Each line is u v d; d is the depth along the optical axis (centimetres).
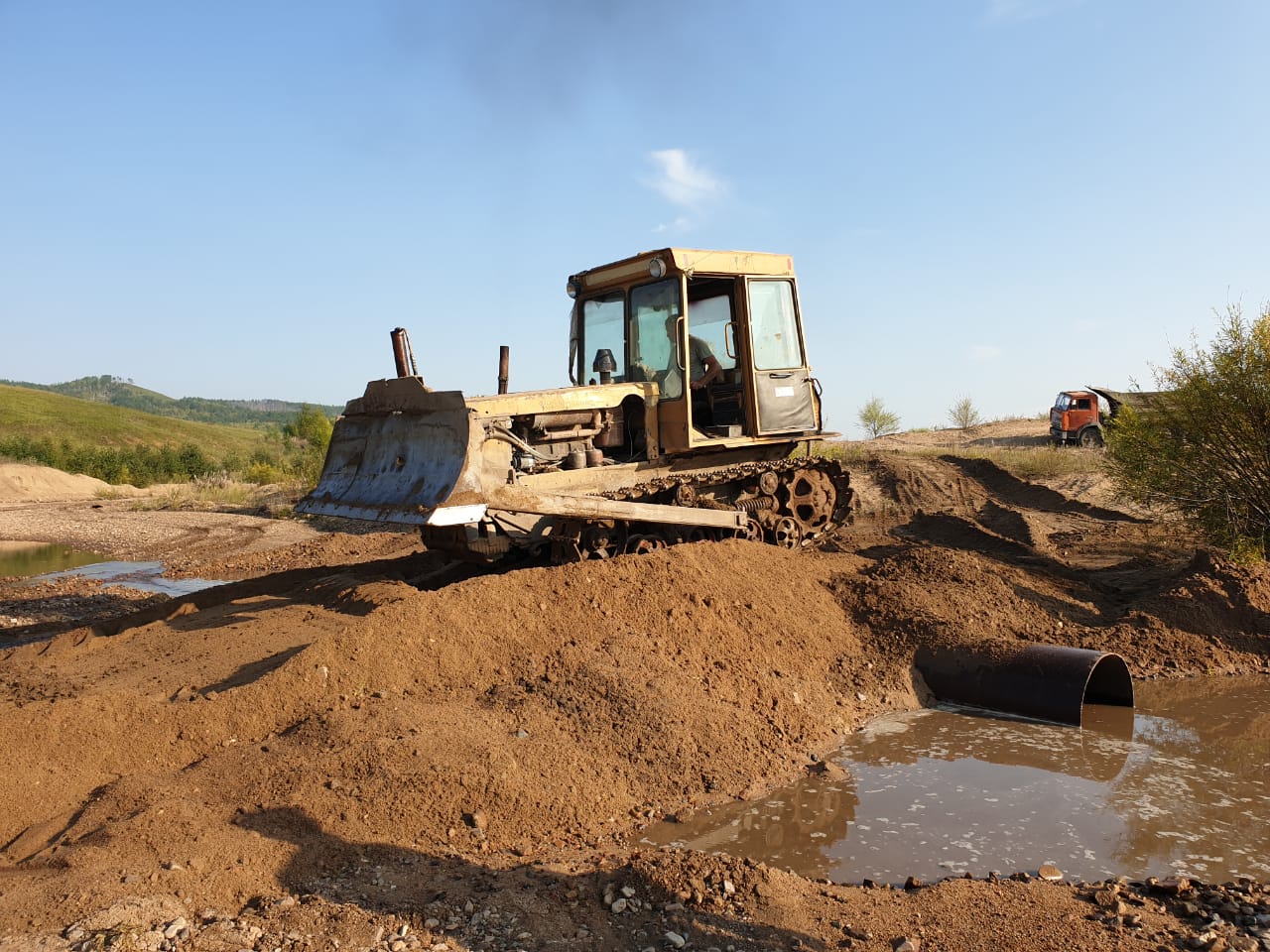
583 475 865
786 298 1033
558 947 361
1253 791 562
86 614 1105
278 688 579
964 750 638
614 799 528
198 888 377
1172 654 812
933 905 411
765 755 600
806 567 908
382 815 464
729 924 387
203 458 5725
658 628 713
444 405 781
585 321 1049
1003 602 875
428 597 669
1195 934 384
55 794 477
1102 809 536
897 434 3425
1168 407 1073
